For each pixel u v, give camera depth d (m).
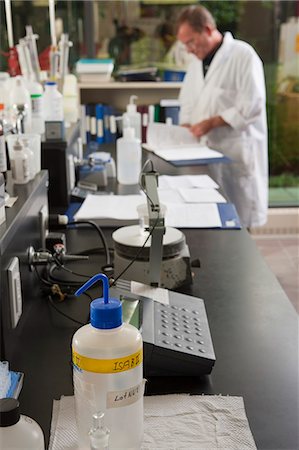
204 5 4.68
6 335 1.22
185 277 1.57
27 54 2.74
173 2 4.59
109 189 2.63
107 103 4.56
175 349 1.15
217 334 1.34
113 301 0.91
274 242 4.84
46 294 1.55
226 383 1.15
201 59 3.96
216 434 1.00
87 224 2.11
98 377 0.88
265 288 1.60
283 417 1.05
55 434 1.00
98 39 4.62
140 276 1.50
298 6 4.75
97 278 0.92
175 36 4.61
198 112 4.03
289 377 1.17
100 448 0.80
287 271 4.25
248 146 3.87
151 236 1.43
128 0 4.56
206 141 3.86
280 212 4.98
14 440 0.78
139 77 4.37
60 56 2.94
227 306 1.48
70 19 4.48
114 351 0.87
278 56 4.85
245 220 4.03
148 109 4.32
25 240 1.45
